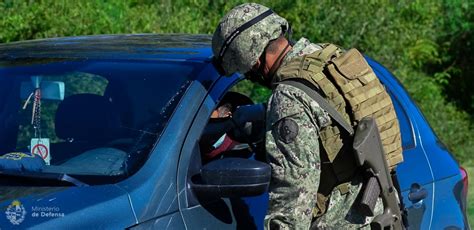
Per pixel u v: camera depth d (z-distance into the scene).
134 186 3.07
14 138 3.61
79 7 8.23
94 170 3.22
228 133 3.68
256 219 3.38
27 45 4.11
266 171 3.05
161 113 3.33
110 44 3.94
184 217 3.12
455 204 4.29
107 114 3.47
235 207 3.31
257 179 3.05
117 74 3.55
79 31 7.95
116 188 3.06
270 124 3.06
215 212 3.23
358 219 3.17
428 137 4.36
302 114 3.02
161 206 3.08
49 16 7.86
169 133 3.23
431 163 4.23
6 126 3.66
